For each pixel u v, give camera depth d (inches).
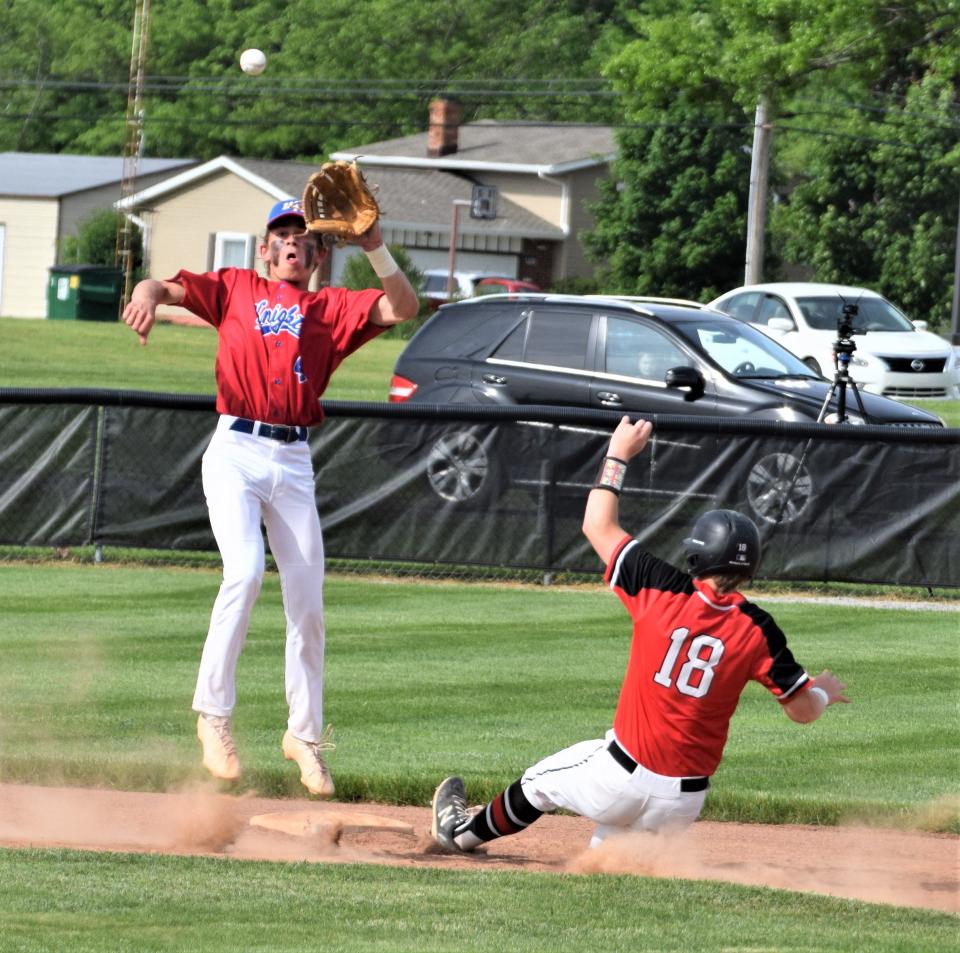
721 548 778.2
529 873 813.2
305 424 956.0
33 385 3737.7
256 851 882.1
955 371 3572.8
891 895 834.2
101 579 1908.2
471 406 1939.0
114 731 1193.4
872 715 1310.3
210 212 7628.0
